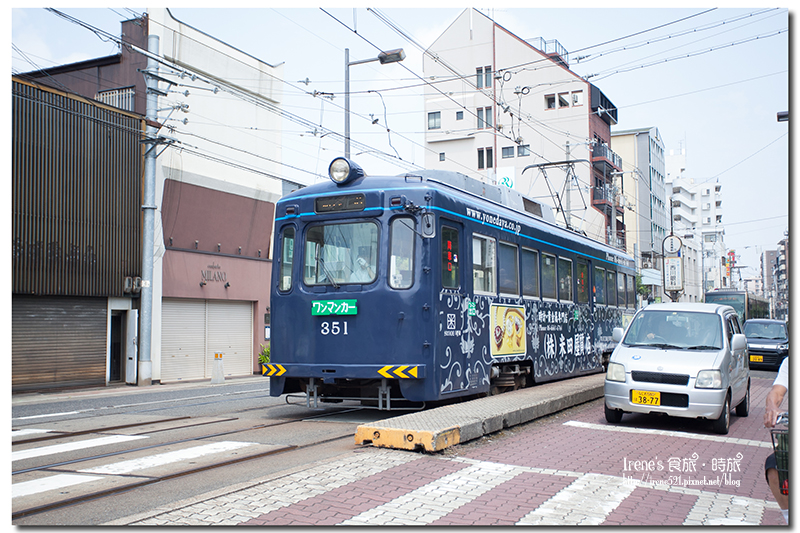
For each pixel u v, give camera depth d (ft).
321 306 31.35
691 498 17.89
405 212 30.58
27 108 54.39
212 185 74.08
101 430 30.32
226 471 21.09
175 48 71.05
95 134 60.08
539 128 150.71
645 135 208.44
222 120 76.79
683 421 31.91
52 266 56.03
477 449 23.72
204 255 73.56
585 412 34.50
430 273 30.07
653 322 32.86
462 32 157.99
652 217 207.82
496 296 36.40
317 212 32.30
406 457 21.77
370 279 30.66
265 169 83.05
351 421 32.22
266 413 36.01
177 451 24.38
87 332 60.08
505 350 37.09
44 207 55.52
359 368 30.30
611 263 59.88
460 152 157.17
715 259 326.03
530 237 41.98
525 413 29.63
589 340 52.34
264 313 82.28
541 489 18.20
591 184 147.64
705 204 358.84
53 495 18.24
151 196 64.18
